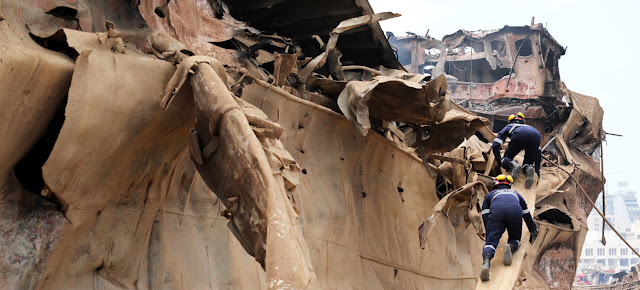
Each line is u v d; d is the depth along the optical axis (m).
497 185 8.69
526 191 9.55
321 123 10.11
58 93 5.07
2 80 4.52
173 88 5.53
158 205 6.32
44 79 4.85
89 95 5.05
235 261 7.50
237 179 5.07
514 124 10.15
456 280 13.90
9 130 4.84
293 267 4.36
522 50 39.12
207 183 5.38
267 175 4.91
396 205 11.98
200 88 5.39
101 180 5.50
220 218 7.56
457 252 14.41
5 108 4.69
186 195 7.11
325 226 9.51
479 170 14.21
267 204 4.81
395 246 11.52
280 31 12.38
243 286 7.48
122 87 5.28
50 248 5.24
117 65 5.26
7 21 4.80
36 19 5.14
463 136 11.62
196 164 5.45
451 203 13.86
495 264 8.16
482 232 11.05
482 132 15.95
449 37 39.47
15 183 5.23
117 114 5.30
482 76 41.81
